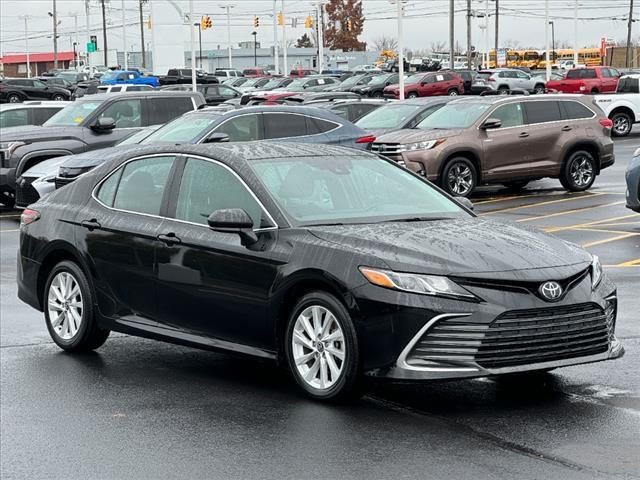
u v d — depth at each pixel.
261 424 6.48
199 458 5.87
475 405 6.78
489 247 6.67
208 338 7.55
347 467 5.62
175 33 60.50
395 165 8.16
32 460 5.95
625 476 5.36
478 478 5.38
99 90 46.34
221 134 16.17
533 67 109.00
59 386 7.60
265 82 62.78
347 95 36.03
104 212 8.32
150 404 7.05
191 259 7.52
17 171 19.20
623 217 17.05
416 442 6.02
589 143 20.98
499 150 20.23
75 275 8.49
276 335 7.07
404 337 6.37
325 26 137.50
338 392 6.70
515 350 6.39
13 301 11.20
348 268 6.61
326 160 7.88
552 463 5.59
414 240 6.71
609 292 6.88
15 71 148.00
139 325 7.98
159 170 8.09
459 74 55.94
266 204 7.27
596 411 6.57
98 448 6.13
